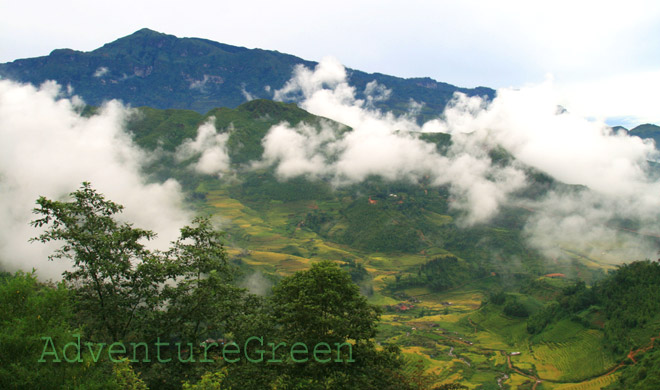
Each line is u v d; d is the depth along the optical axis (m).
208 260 38.50
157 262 36.03
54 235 33.88
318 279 38.97
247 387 33.75
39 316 24.86
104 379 26.31
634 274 134.88
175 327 35.91
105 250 34.19
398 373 39.16
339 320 36.66
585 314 140.12
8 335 22.95
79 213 35.75
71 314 27.25
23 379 22.44
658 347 104.50
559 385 111.69
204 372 33.75
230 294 38.31
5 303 25.14
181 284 36.62
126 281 37.19
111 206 37.84
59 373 24.34
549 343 136.50
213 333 40.16
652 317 116.56
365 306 40.53
